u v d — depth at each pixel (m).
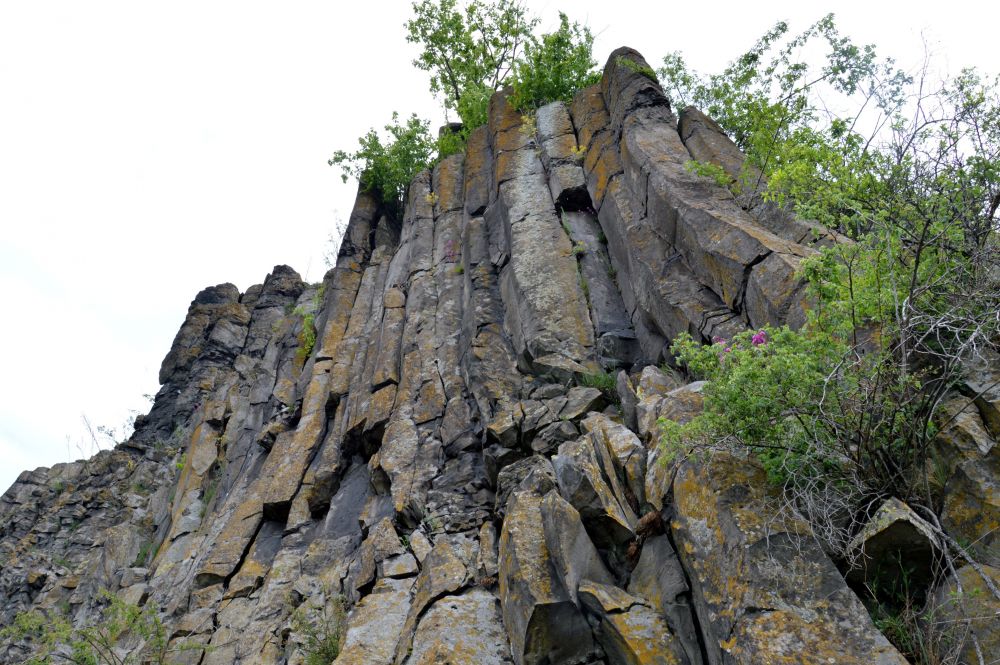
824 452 4.54
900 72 6.01
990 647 3.71
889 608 4.26
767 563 4.38
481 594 6.75
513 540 6.16
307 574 10.01
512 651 5.86
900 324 4.42
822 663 3.80
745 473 4.96
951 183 4.96
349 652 7.05
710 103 12.91
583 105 14.03
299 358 17.56
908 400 4.46
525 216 12.50
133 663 10.70
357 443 12.18
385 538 8.73
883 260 5.04
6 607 20.25
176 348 32.22
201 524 16.02
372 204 19.80
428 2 22.45
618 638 5.15
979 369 4.54
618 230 10.75
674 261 9.05
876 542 4.21
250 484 14.61
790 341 4.98
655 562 5.52
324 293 20.56
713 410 5.02
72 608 16.98
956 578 3.79
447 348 11.95
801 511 4.63
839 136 7.05
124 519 21.98
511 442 8.67
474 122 18.72
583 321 10.28
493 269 12.58
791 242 7.51
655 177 9.83
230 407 19.64
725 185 9.42
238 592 11.20
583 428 7.84
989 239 4.76
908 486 4.36
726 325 7.46
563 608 5.56
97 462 27.59
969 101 5.24
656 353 9.16
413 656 6.20
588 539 5.89
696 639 4.86
